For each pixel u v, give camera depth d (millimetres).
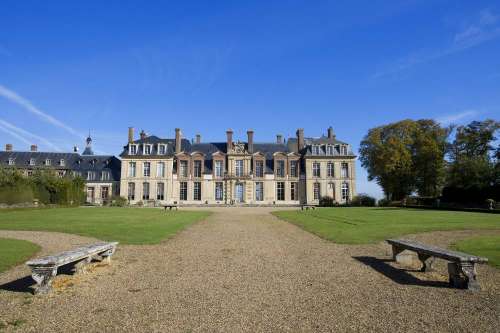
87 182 62031
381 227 17156
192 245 12539
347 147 59656
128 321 5344
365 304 6121
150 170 58531
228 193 58281
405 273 8398
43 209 34469
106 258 9523
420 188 51250
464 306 6004
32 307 5953
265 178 58750
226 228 18344
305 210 36688
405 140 49750
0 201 33344
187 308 5926
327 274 8281
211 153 60312
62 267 9117
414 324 5230
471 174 42969
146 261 9789
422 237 13773
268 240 13781
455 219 21750
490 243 11773
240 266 9133
